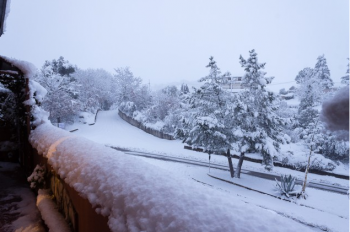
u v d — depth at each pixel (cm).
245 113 1897
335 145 1958
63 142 309
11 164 598
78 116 4353
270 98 1866
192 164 2336
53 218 283
